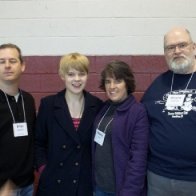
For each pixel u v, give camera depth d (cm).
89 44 283
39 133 219
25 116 220
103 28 283
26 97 228
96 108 219
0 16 285
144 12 281
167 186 197
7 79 212
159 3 280
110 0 281
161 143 198
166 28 281
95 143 208
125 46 283
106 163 201
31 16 284
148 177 206
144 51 282
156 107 207
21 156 211
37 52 286
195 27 279
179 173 194
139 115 201
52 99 220
